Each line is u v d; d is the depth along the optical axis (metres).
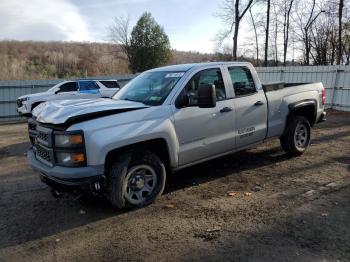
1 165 7.42
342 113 13.66
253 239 3.76
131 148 4.59
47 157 4.52
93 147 4.17
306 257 3.38
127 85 5.92
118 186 4.43
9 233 4.18
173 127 4.88
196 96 5.13
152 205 4.82
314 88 7.23
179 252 3.58
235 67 5.89
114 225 4.27
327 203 4.62
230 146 5.70
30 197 5.36
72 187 4.27
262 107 6.11
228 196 5.04
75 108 4.47
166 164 5.03
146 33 39.84
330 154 7.11
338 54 23.86
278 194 5.02
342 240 3.67
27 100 14.97
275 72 17.38
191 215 4.45
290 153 6.85
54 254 3.67
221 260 3.39
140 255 3.56
